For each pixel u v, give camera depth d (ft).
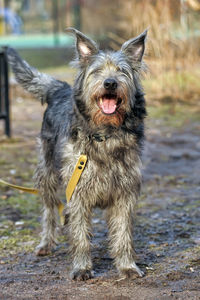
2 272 15.89
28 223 20.67
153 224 20.18
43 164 18.22
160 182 26.45
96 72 15.15
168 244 17.92
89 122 15.10
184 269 15.69
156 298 13.62
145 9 47.03
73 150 15.28
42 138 18.53
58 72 60.90
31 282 14.98
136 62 15.89
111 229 15.67
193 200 23.48
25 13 139.85
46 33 125.39
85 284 14.74
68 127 15.75
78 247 15.35
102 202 15.58
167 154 31.83
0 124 41.01
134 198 15.47
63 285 14.70
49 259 17.12
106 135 14.96
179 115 42.88
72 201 15.24
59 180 16.75
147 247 17.72
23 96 52.70
